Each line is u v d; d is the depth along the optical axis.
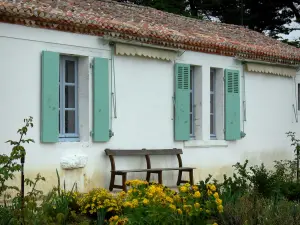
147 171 13.32
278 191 11.90
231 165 16.22
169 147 14.53
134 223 8.65
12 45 11.34
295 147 18.36
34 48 11.70
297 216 9.34
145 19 15.18
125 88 13.50
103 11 14.31
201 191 10.25
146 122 13.98
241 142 16.61
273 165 17.61
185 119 14.84
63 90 12.56
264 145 17.38
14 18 11.30
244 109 16.72
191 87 15.52
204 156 15.48
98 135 12.81
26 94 11.55
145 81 13.98
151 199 8.80
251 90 16.97
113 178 12.88
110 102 13.16
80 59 12.79
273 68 17.52
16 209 8.58
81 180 12.54
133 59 13.70
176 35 14.18
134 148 13.68
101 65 12.88
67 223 9.59
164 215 8.71
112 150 13.06
